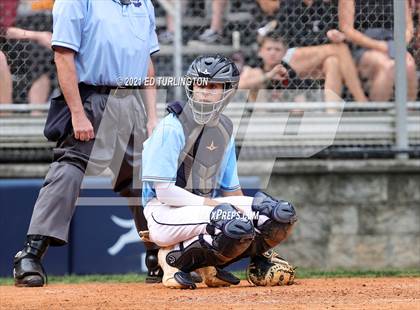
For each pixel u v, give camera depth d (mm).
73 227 24125
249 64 25188
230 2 25594
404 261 25562
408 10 24969
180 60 25438
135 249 24219
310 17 24828
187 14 25891
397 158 25453
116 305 12828
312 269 24719
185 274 15086
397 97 25266
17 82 25109
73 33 16562
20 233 24281
